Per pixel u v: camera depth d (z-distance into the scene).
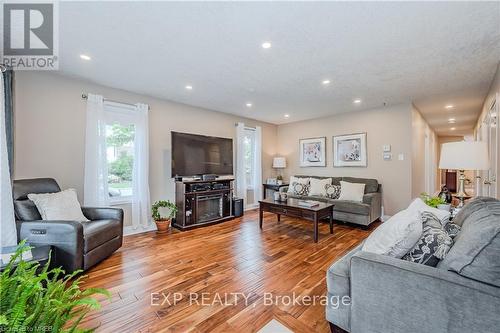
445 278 1.03
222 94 3.72
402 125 4.21
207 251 2.83
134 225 3.59
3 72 2.31
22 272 0.76
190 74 2.91
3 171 2.04
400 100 4.01
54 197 2.46
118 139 3.53
